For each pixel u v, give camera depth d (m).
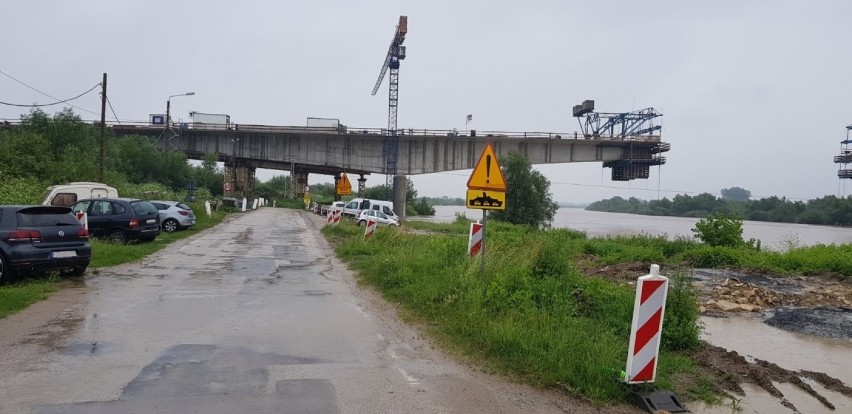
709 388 5.75
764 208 101.62
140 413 4.56
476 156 61.97
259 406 4.80
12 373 5.51
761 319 10.16
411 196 108.69
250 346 6.73
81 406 4.68
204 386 5.27
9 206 10.50
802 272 16.59
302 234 26.27
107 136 51.38
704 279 14.95
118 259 14.11
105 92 28.16
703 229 23.41
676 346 7.19
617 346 6.41
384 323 8.23
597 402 5.23
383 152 62.72
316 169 77.94
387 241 18.19
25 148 29.73
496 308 8.13
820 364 7.25
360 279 12.62
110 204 18.27
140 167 49.81
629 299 8.06
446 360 6.42
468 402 5.13
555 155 63.09
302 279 12.46
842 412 5.38
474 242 11.95
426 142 62.00
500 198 9.60
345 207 42.66
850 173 62.91
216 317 8.30
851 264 15.98
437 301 9.11
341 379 5.63
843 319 10.09
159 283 11.25
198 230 26.52
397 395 5.23
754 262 18.05
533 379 5.72
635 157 63.53
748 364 6.75
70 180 29.67
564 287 8.94
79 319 7.91
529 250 10.82
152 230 18.84
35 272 11.16
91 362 5.91
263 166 76.94
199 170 64.25
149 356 6.19
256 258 16.28
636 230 61.81
